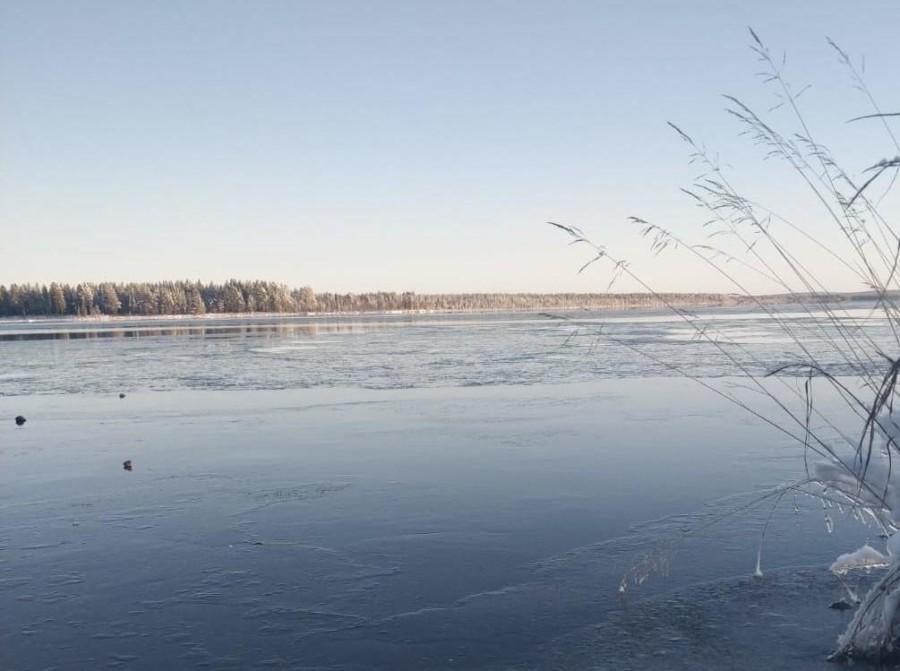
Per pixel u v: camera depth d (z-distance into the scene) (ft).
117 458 31.27
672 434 33.37
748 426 34.88
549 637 13.67
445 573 17.13
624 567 17.08
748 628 13.55
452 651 13.29
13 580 17.30
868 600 12.25
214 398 51.47
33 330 201.67
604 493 23.58
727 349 76.07
